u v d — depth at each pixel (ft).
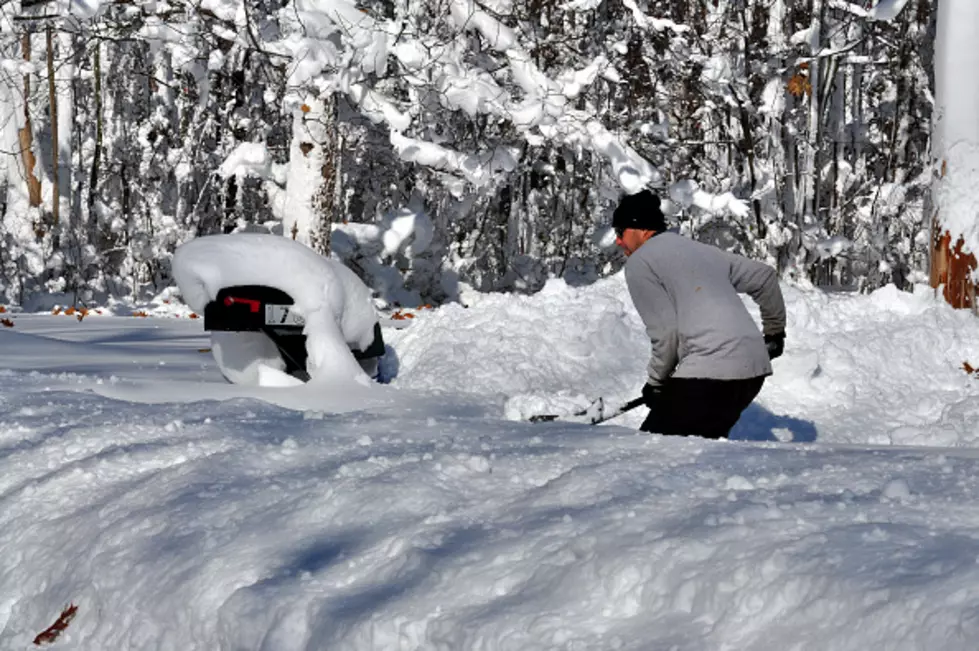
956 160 31.53
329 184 48.70
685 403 16.44
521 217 88.22
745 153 68.59
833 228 84.58
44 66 76.28
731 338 16.39
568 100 51.37
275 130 77.56
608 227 78.89
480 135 56.34
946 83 31.96
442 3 46.24
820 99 72.59
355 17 42.96
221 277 24.70
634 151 55.31
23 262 76.07
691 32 64.95
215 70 61.26
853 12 63.41
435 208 70.59
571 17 64.44
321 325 25.13
